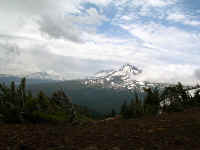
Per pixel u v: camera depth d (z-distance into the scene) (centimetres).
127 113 2172
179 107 2548
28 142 888
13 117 1411
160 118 1733
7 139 923
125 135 1051
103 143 900
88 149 805
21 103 1569
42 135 1017
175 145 872
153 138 985
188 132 1087
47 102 1733
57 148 817
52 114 1606
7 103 1478
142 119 1753
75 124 1480
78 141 928
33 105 1527
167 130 1151
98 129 1223
